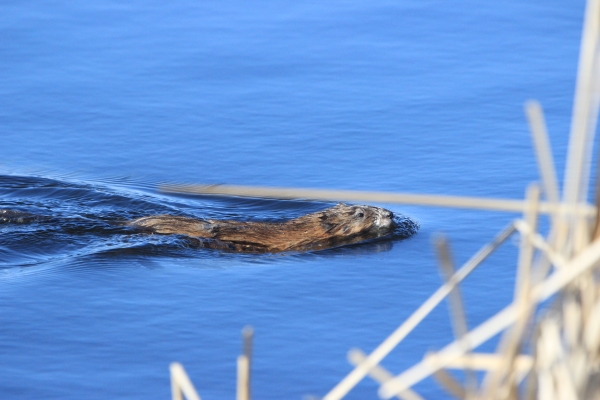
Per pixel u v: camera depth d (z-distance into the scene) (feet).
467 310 98.99
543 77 171.42
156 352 90.07
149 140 153.48
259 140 152.25
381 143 150.20
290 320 97.50
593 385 40.78
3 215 129.80
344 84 170.91
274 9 205.05
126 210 138.72
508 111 159.94
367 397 81.51
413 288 106.42
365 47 185.37
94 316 98.12
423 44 186.70
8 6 203.10
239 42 187.21
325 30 193.26
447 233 123.95
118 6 206.08
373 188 135.54
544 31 191.52
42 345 91.15
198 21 198.08
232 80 172.24
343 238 128.47
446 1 209.05
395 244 123.54
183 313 99.19
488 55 181.37
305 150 148.56
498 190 134.00
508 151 146.51
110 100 165.58
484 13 201.57
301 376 85.20
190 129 156.25
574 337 40.98
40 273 110.32
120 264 114.21
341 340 92.58
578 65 176.35
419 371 41.68
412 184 136.56
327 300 102.94
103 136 155.22
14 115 160.56
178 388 48.88
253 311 99.86
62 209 136.98
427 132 153.48
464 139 150.82
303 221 131.95
